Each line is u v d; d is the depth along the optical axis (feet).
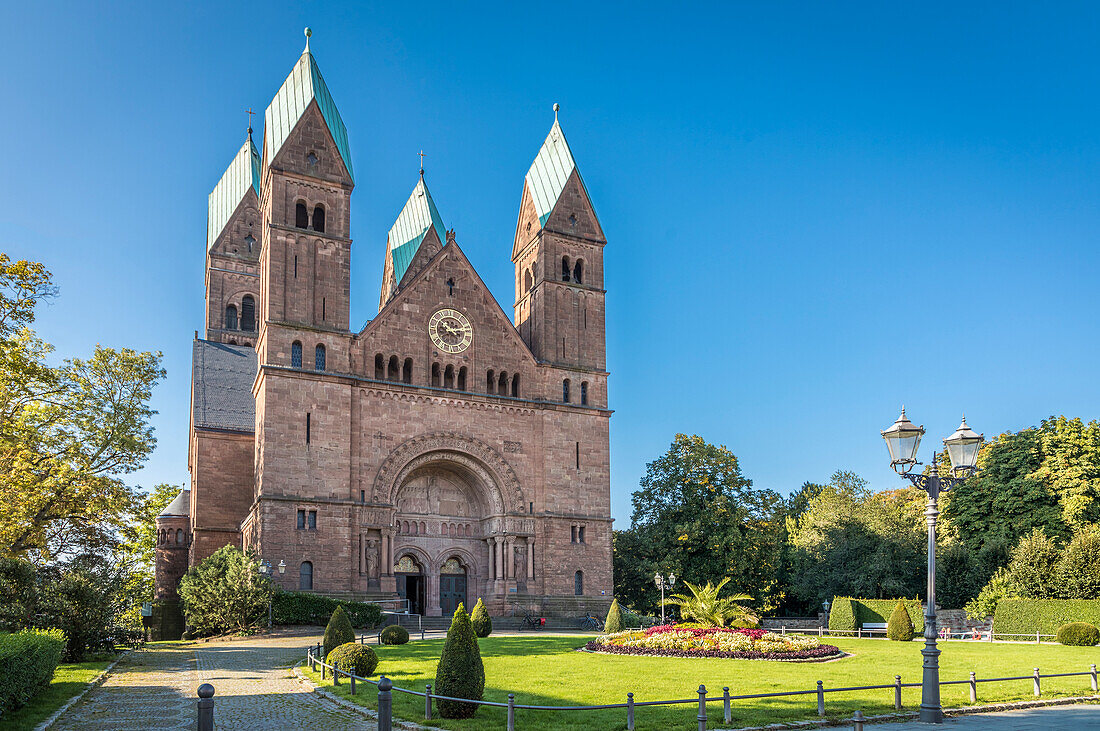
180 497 290.56
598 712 82.94
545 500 251.39
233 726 78.89
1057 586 221.05
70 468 205.67
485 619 181.37
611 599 252.83
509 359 258.37
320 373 227.40
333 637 126.31
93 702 94.38
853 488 403.34
